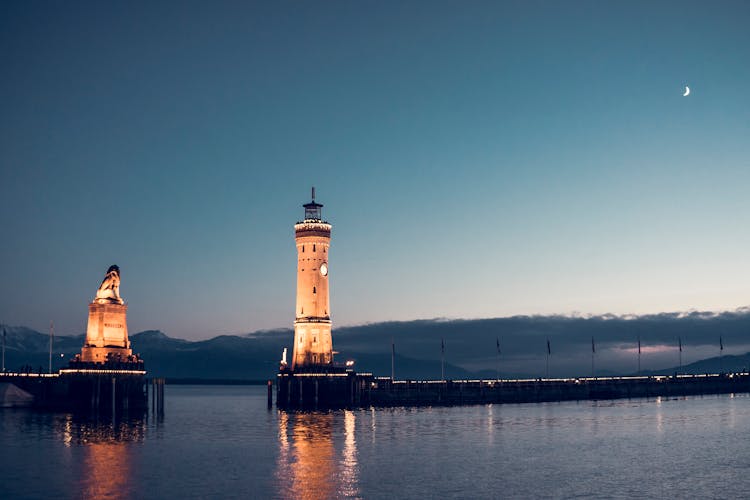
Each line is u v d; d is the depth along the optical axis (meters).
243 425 189.25
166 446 147.25
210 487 107.38
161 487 107.44
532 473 117.69
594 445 149.25
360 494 103.31
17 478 113.62
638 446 148.50
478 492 104.44
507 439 157.88
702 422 197.75
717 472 119.06
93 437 160.50
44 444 148.00
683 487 107.69
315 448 143.88
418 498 100.94
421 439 157.38
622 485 109.00
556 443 151.62
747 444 151.88
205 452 139.00
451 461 128.62
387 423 191.12
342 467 122.75
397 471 119.06
